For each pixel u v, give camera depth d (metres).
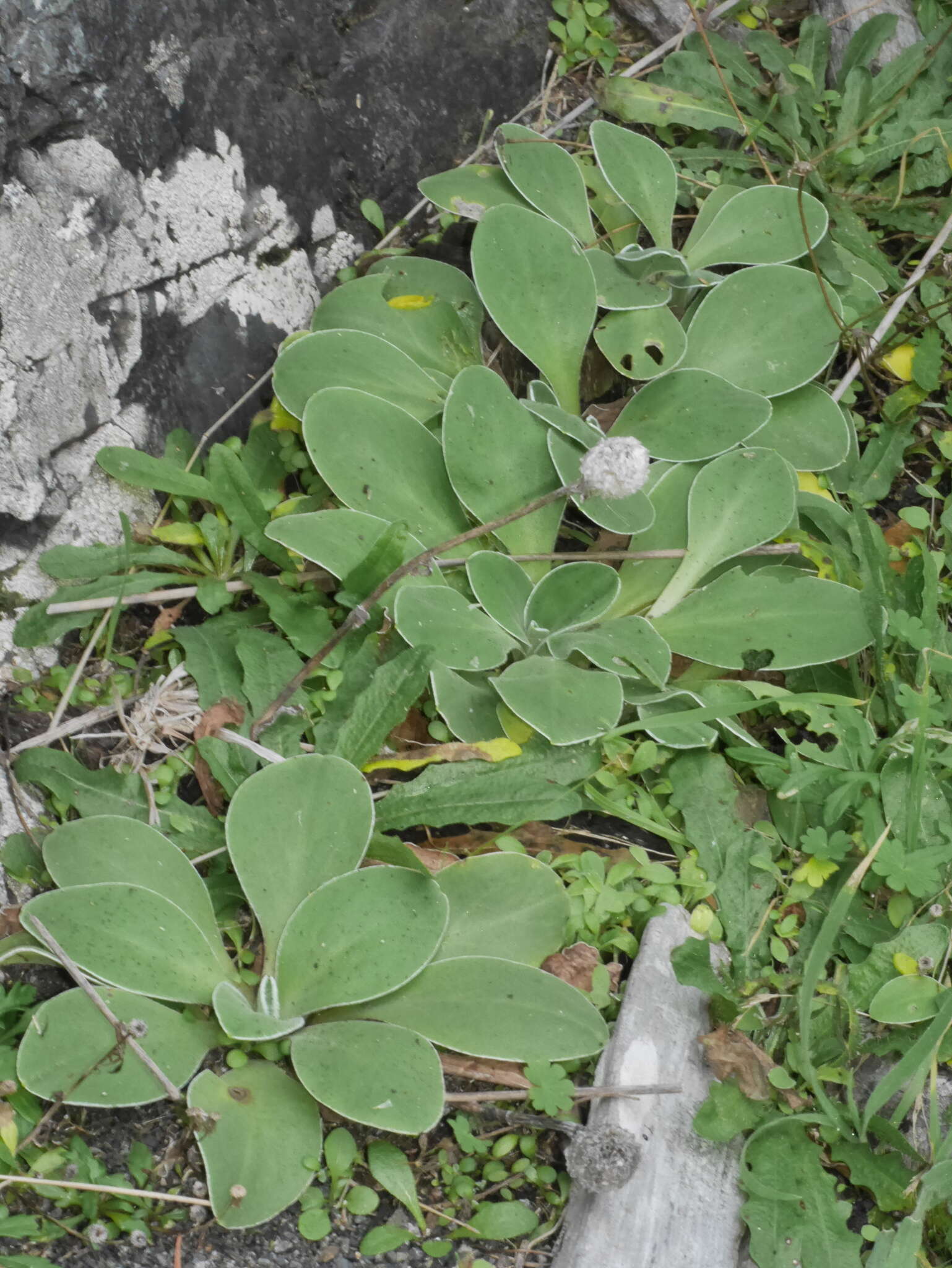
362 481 0.93
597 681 0.90
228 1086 0.82
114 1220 0.81
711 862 0.89
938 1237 0.83
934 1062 0.84
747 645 0.92
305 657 0.92
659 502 0.96
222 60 0.95
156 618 0.93
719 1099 0.83
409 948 0.83
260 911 0.85
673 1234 0.81
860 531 0.95
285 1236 0.81
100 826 0.85
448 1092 0.84
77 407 0.91
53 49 0.88
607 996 0.85
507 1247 0.82
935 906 0.87
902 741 0.90
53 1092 0.80
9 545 0.89
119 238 0.91
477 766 0.89
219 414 0.97
